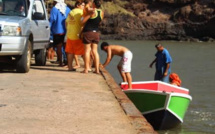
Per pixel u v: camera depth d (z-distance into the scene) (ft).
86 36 43.70
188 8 500.33
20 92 31.76
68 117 24.68
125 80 48.62
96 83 37.88
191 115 63.26
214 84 113.50
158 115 45.80
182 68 168.35
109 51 48.08
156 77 60.64
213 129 53.83
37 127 22.33
